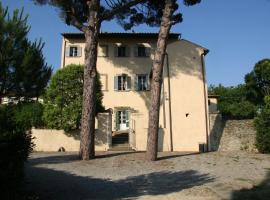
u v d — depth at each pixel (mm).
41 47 18188
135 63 31828
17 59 16953
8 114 8023
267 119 22594
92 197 10508
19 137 7699
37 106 23438
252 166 16516
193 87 26016
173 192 11297
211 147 25031
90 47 19188
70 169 15703
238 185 12125
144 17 23500
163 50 18984
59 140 23344
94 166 16594
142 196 10680
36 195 10172
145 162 17688
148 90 31438
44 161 17766
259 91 44719
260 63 44594
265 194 10469
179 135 25016
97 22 19391
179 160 18297
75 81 23500
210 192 11156
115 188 11961
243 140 23828
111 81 31344
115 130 30594
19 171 7566
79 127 23484
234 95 52219
